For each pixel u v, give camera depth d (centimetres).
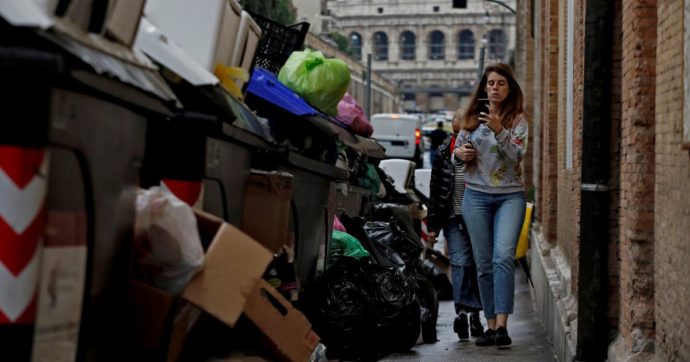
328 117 1133
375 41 19475
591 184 955
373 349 1047
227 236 553
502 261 1130
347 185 1343
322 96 1130
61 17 448
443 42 19275
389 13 19338
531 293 1777
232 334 627
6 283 409
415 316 1078
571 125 1362
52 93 414
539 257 1683
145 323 527
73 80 423
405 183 2116
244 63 857
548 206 1797
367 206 1561
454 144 1216
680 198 714
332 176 995
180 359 566
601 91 955
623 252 905
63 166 437
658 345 805
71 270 450
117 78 471
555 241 1769
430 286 1250
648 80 831
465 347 1171
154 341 528
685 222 694
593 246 957
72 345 457
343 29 19525
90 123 460
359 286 1038
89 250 473
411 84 19350
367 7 19450
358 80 10438
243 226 753
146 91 512
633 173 845
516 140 1126
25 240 409
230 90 770
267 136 796
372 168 1655
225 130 662
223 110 666
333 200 1059
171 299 527
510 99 1134
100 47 481
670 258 753
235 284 546
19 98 402
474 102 1144
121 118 504
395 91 14462
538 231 2125
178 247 532
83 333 471
